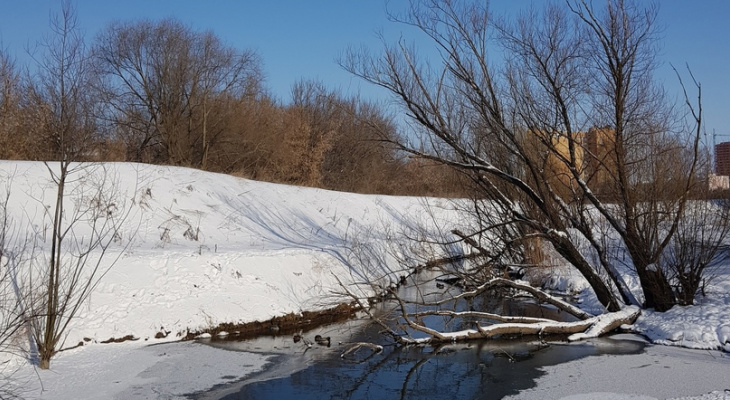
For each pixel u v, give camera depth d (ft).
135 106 111.55
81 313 37.55
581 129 46.52
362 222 89.61
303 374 33.94
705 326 38.83
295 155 113.60
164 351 37.27
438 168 69.82
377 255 66.90
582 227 45.65
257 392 30.68
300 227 76.69
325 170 124.98
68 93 34.19
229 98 115.14
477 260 59.47
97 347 36.60
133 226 55.72
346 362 36.52
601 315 42.88
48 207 50.42
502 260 63.52
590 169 48.75
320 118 127.75
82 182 56.03
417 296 59.21
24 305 33.47
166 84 110.63
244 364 35.53
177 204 64.69
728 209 44.93
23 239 44.55
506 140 48.34
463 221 74.69
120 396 29.22
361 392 30.91
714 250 42.37
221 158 111.45
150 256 44.70
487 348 39.75
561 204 45.14
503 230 56.85
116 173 63.82
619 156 42.29
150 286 42.16
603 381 31.42
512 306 54.60
